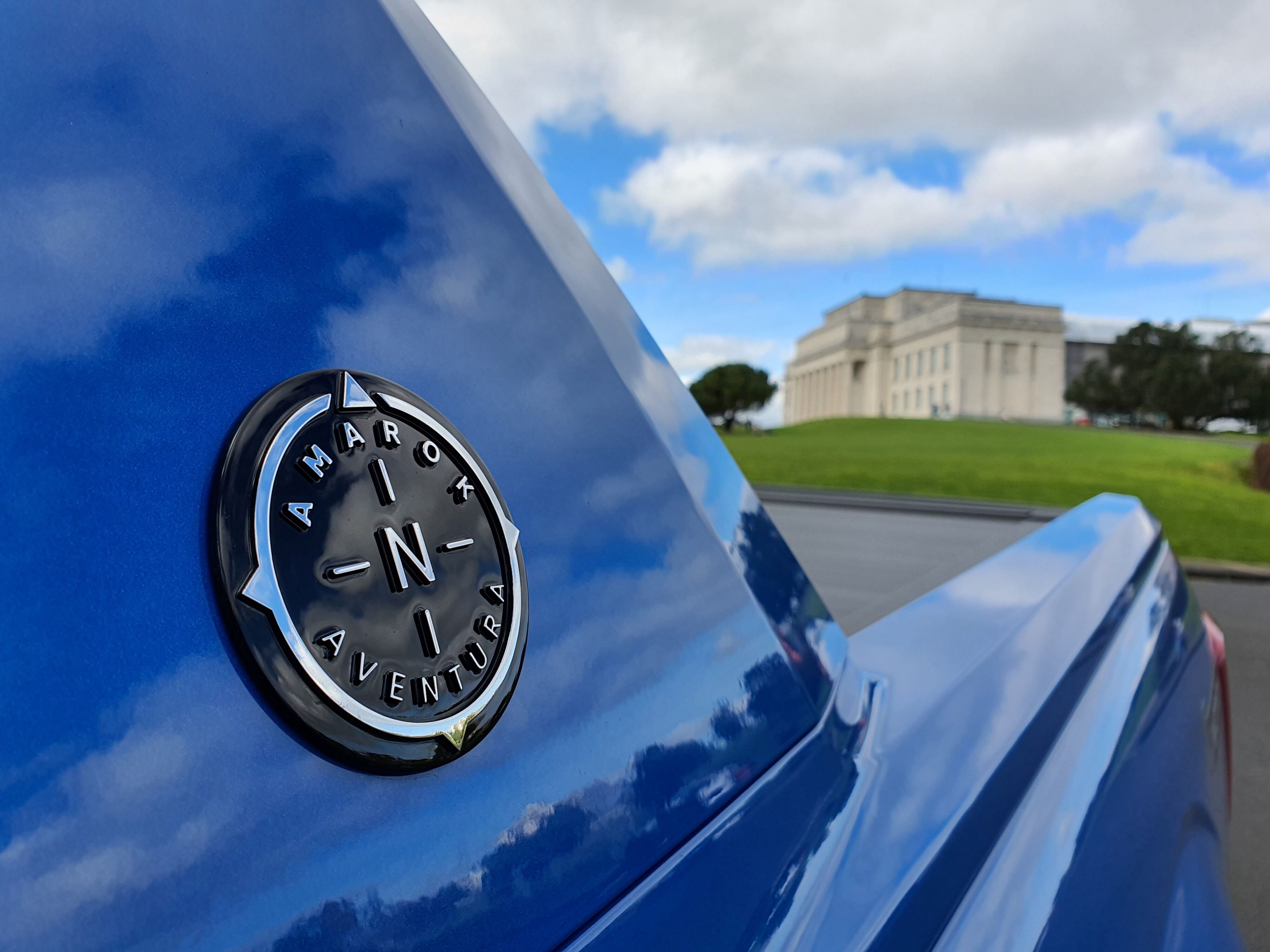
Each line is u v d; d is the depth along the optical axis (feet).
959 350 226.58
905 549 5.03
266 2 1.33
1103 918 2.53
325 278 1.22
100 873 0.79
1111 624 4.15
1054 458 97.30
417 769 1.04
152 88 1.10
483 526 1.20
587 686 1.41
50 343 0.90
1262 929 8.31
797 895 1.63
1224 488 75.72
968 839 2.15
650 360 2.03
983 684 2.82
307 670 0.96
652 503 1.75
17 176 0.94
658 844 1.42
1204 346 202.90
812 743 1.99
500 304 1.55
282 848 0.92
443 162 1.55
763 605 2.04
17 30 1.00
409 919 1.02
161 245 1.03
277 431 1.01
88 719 0.82
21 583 0.82
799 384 303.68
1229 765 6.20
